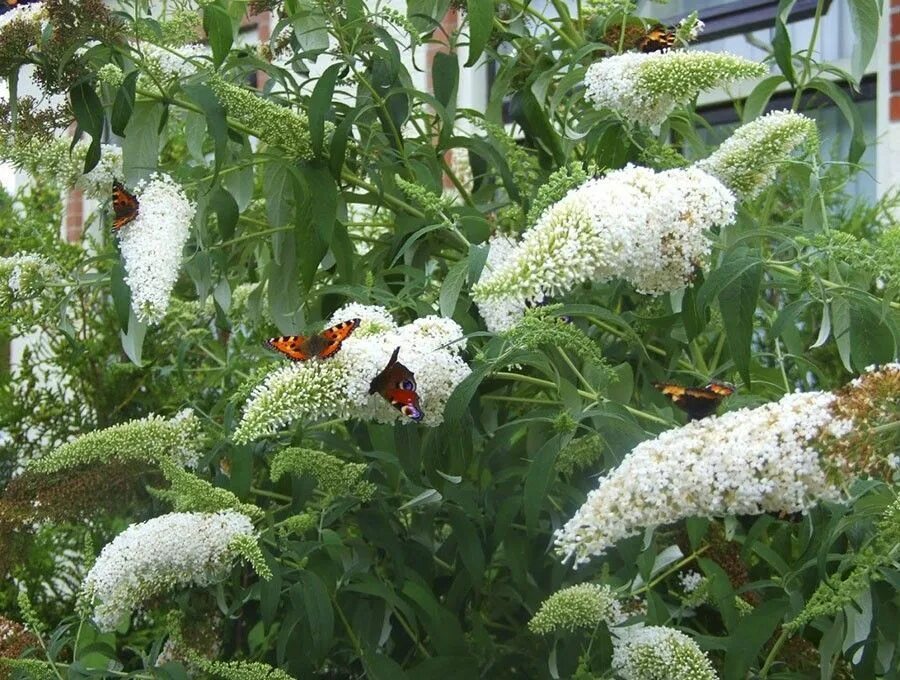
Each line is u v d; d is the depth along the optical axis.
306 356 1.01
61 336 1.88
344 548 1.16
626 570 1.11
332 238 1.26
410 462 1.08
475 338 1.16
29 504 1.14
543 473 1.04
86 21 1.17
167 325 1.52
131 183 1.23
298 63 1.33
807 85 1.28
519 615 1.21
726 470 0.90
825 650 1.04
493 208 1.33
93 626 1.14
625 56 1.16
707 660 1.01
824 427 0.90
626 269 1.03
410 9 1.32
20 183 2.04
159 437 1.15
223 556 1.07
